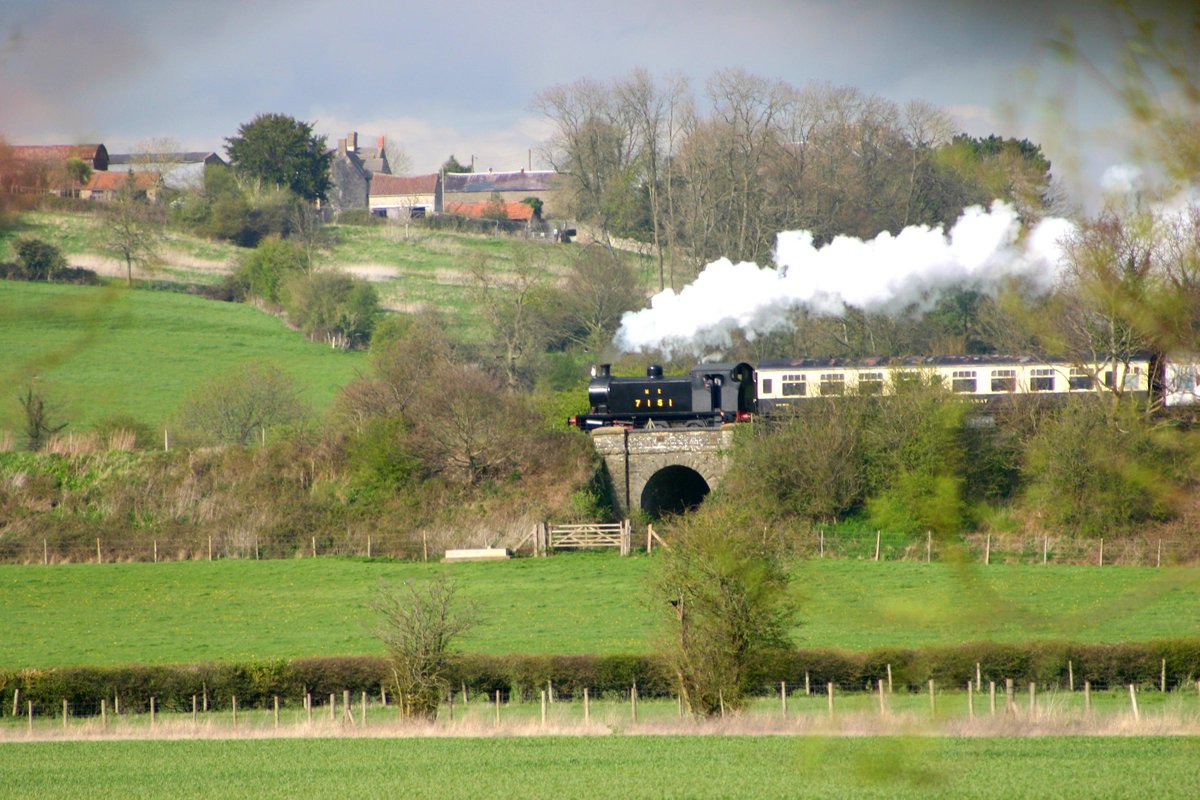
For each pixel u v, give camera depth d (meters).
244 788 88.62
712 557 108.50
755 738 103.31
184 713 125.62
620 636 156.38
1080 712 109.94
